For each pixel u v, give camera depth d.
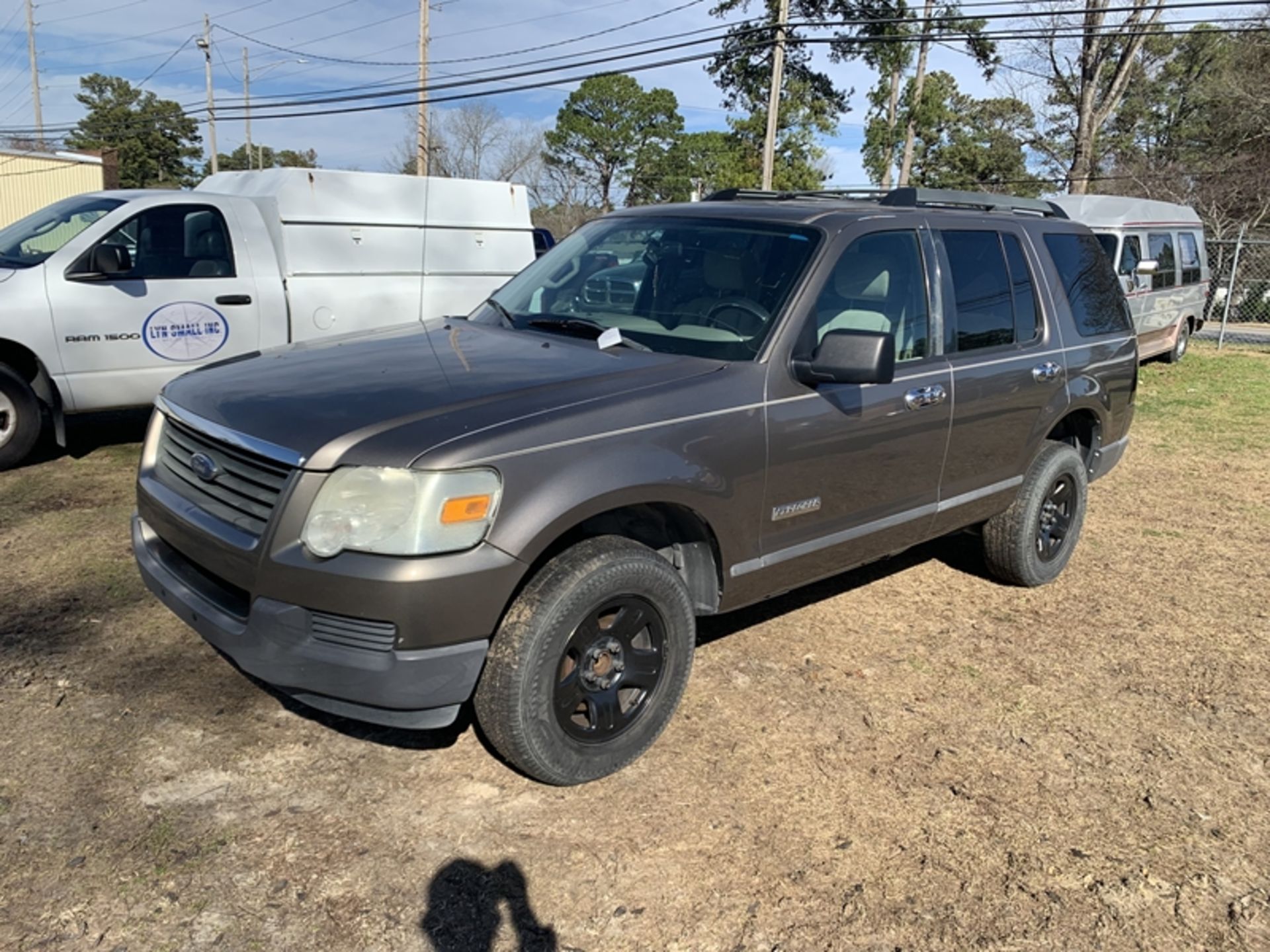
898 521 4.27
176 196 7.30
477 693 3.04
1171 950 2.72
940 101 35.78
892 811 3.28
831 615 4.88
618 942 2.63
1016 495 5.04
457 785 3.27
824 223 3.99
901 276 4.23
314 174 7.92
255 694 3.76
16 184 30.97
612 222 4.62
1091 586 5.50
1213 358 16.00
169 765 3.28
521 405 3.07
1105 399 5.45
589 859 2.95
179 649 4.09
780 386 3.60
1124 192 36.38
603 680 3.27
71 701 3.64
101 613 4.40
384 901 2.73
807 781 3.41
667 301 3.96
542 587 3.01
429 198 8.70
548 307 4.26
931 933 2.73
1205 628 4.95
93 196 7.43
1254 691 4.28
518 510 2.88
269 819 3.04
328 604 2.79
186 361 7.21
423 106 30.34
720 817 3.18
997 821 3.25
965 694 4.12
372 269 8.31
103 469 6.71
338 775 3.29
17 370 6.69
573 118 61.06
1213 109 38.72
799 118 36.59
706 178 57.31
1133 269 12.82
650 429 3.21
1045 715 3.98
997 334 4.71
